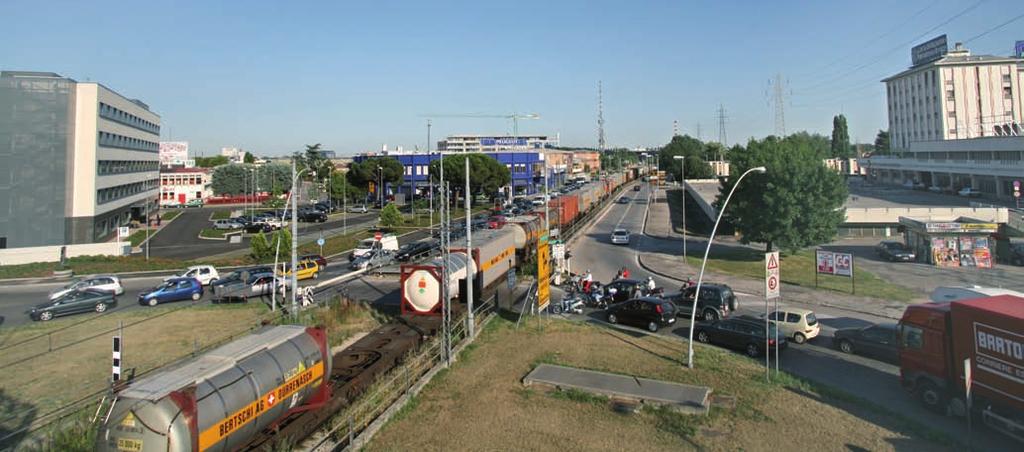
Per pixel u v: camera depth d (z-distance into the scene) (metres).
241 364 14.67
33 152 62.03
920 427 17.48
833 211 48.72
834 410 18.91
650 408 19.05
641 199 115.88
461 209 103.56
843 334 26.19
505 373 22.72
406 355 23.89
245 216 92.25
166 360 25.27
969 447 16.14
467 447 16.36
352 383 19.75
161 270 50.47
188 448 12.29
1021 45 113.62
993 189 90.06
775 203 47.91
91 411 18.70
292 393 15.93
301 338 17.00
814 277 44.12
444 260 26.52
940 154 111.12
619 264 50.41
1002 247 51.09
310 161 137.25
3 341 28.83
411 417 18.48
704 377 22.19
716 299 32.34
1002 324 16.97
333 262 54.81
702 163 147.38
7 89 60.69
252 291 39.31
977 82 120.94
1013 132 102.31
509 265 39.97
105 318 33.75
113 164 75.44
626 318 31.16
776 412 18.73
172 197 135.12
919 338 19.81
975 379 17.84
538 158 131.38
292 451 16.22
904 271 46.59
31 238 62.09
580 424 17.91
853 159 168.50
